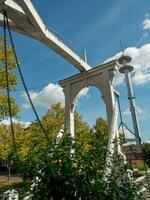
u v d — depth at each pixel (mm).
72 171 3400
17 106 12953
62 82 15102
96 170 3646
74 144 3734
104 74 13531
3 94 12477
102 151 4098
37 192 3434
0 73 12578
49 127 22891
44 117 23766
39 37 10820
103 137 4449
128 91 31797
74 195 3350
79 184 3322
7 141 12898
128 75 32031
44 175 3371
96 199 3322
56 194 3387
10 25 9531
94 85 13852
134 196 3953
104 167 3902
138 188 4250
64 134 3879
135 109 31312
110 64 13445
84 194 3312
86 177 3377
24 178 3588
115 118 12484
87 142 4004
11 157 3936
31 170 3564
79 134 4410
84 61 14148
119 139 6848
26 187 3537
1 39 12914
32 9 9148
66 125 14188
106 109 12930
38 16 9758
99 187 3375
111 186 3637
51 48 11945
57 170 3416
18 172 3652
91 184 3387
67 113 14453
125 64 32062
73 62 13359
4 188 13367
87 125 26297
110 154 4383
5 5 8375
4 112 12500
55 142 3768
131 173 4324
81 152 3631
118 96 14422
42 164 3428
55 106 24578
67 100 14680
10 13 8836
